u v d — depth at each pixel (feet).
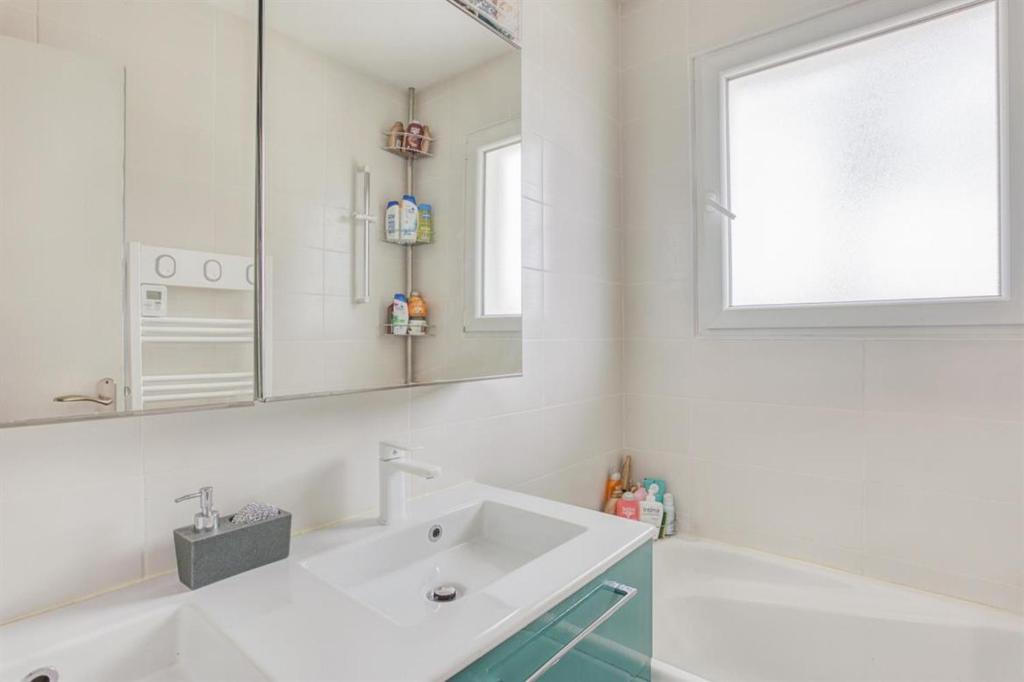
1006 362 4.79
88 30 2.56
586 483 6.45
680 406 6.63
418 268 4.16
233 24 3.10
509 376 4.97
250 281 3.14
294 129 3.38
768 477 6.02
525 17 5.51
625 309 7.07
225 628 2.49
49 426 2.68
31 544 2.63
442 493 4.66
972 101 4.99
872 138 5.49
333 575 3.38
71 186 2.49
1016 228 4.77
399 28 4.06
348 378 3.65
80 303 2.50
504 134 4.98
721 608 5.83
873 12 5.37
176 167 2.85
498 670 2.54
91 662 2.46
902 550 5.27
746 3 6.10
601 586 3.30
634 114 6.95
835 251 5.70
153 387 2.73
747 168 6.24
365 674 2.16
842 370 5.57
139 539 2.97
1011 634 4.55
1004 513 4.81
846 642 5.19
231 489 3.36
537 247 5.66
